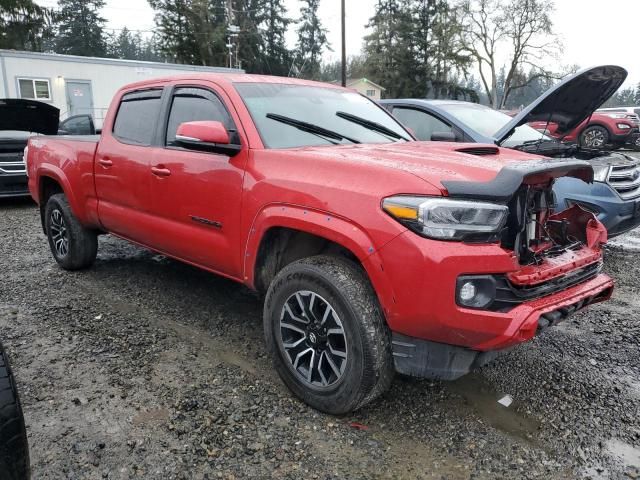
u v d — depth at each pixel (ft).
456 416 9.59
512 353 12.14
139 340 12.34
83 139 16.43
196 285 16.33
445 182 8.14
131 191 13.85
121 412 9.39
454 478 8.00
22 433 6.30
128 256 19.51
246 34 159.74
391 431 9.09
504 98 155.53
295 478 7.89
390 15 172.76
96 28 206.69
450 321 7.85
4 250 20.51
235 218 10.79
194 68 81.20
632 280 17.75
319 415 9.43
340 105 13.52
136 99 14.60
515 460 8.45
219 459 8.24
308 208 9.25
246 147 10.78
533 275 8.51
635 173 18.67
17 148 29.63
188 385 10.36
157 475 7.87
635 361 11.87
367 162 9.09
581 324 13.94
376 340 8.57
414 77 173.58
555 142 18.26
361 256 8.44
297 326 9.72
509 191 8.01
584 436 9.10
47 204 17.85
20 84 70.79
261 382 10.53
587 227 10.62
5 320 13.35
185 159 12.03
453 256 7.75
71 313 13.91
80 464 8.05
